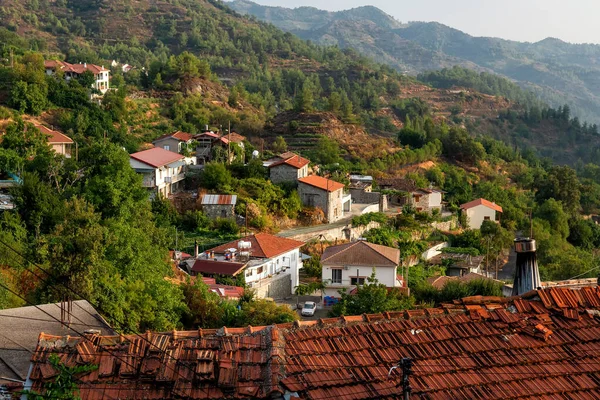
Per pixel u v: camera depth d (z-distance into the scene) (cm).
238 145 9344
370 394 1394
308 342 1538
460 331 1634
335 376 1438
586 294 1792
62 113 10744
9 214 4956
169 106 13450
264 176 8200
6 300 3127
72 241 3384
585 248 10312
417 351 1552
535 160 17938
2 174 6688
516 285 2155
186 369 1438
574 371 1527
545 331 1628
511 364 1534
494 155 15888
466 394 1431
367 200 9238
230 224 7000
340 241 7438
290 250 6225
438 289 5297
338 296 5844
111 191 5628
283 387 1391
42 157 6362
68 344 1516
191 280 4891
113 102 11731
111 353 1480
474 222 9506
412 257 7556
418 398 1405
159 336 1545
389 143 14375
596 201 12712
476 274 6538
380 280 5866
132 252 3756
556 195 11969
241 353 1485
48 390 1395
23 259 3828
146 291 3600
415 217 8850
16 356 1978
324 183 8094
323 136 13050
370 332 1598
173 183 7894
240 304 4716
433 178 12094
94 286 3192
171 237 6125
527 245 2142
